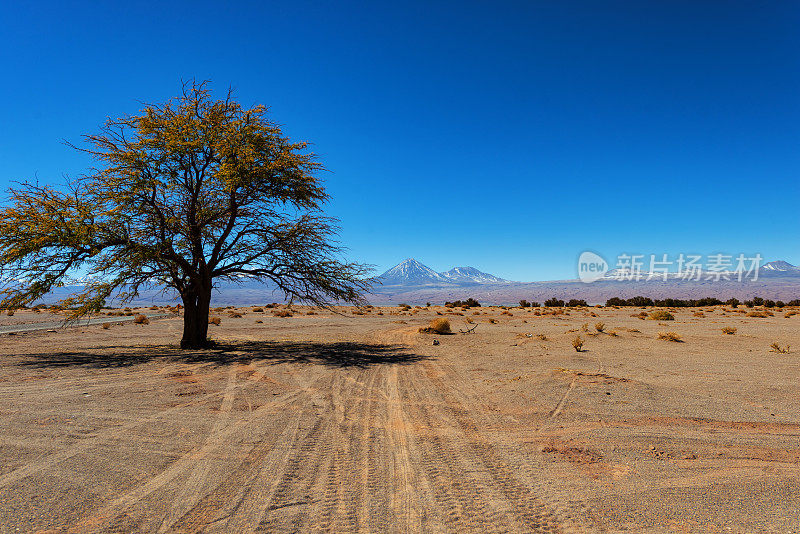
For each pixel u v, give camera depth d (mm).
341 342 17891
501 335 20438
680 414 6434
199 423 6090
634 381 8539
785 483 3984
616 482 4059
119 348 15445
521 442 5328
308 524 3273
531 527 3217
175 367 11117
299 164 14969
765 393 7691
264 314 42844
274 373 10312
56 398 7602
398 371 10805
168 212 13867
